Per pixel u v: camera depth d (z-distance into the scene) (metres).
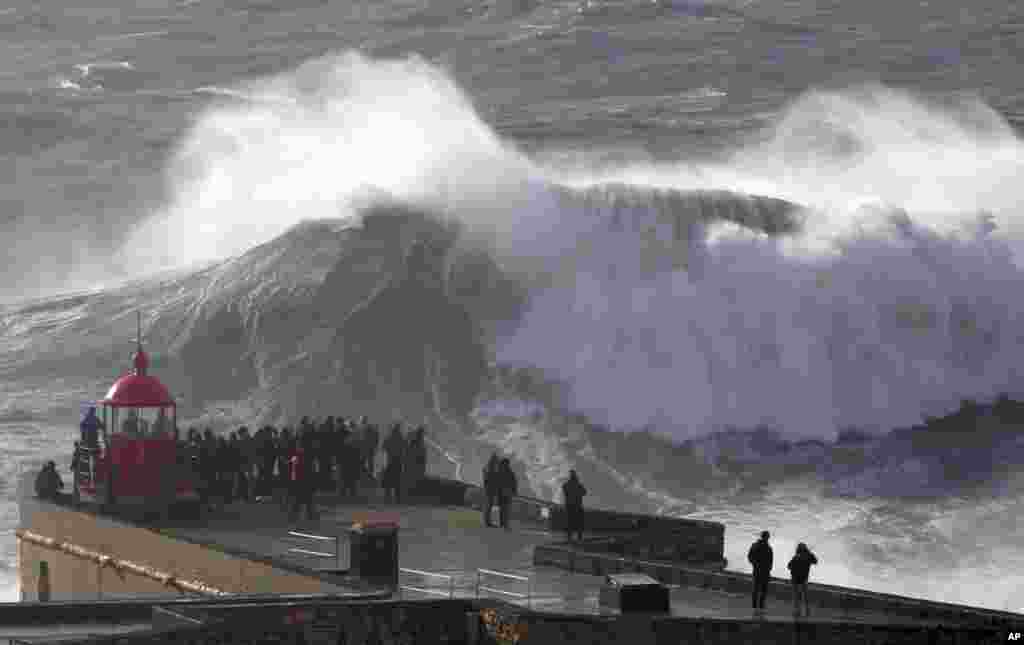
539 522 152.38
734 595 117.12
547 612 100.62
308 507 153.75
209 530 147.38
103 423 153.75
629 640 99.12
